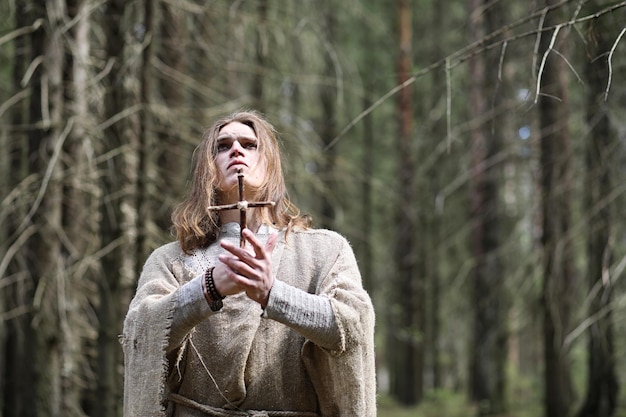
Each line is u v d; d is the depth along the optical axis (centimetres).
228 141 269
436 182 1591
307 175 795
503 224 1441
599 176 747
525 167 984
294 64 905
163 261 264
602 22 574
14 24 695
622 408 1157
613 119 731
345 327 240
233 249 235
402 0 1653
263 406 253
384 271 1762
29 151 653
